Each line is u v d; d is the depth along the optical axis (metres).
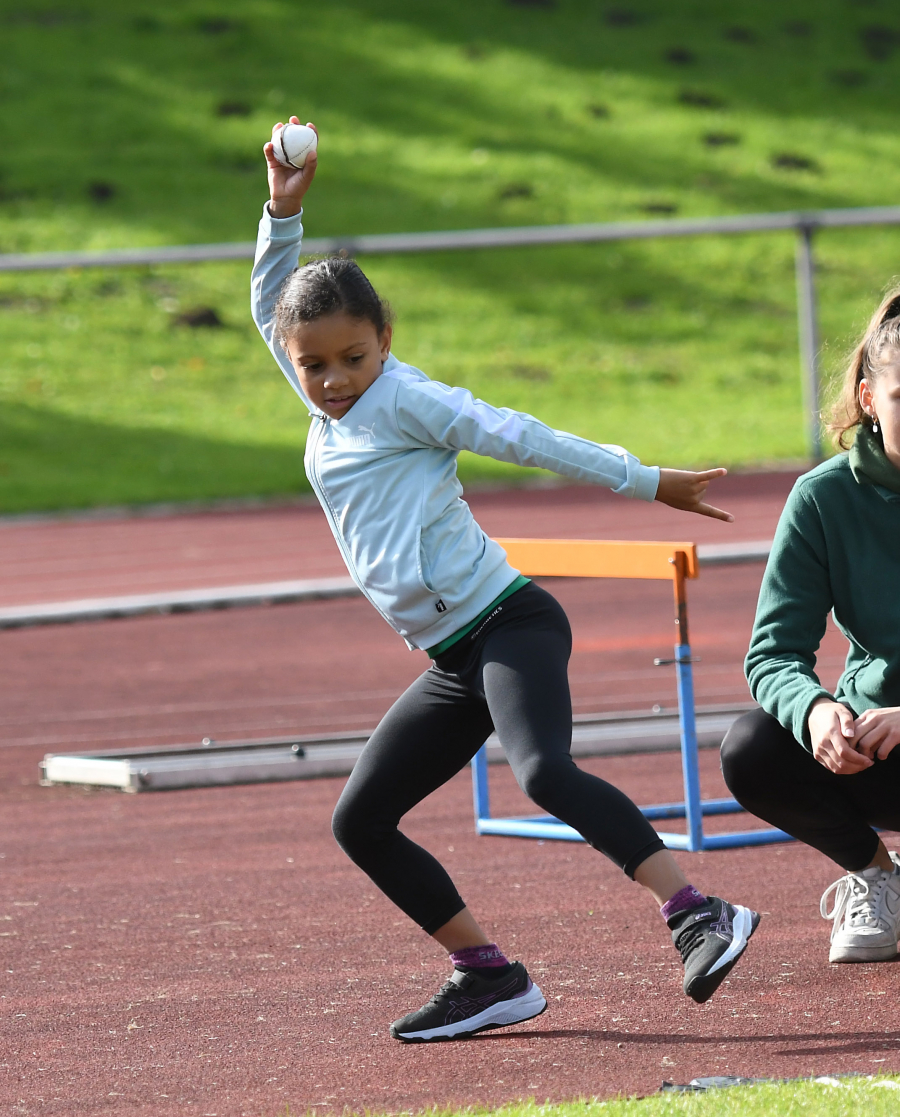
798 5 135.25
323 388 10.89
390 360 11.23
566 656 10.92
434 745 11.19
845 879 13.10
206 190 101.88
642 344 87.31
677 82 121.50
